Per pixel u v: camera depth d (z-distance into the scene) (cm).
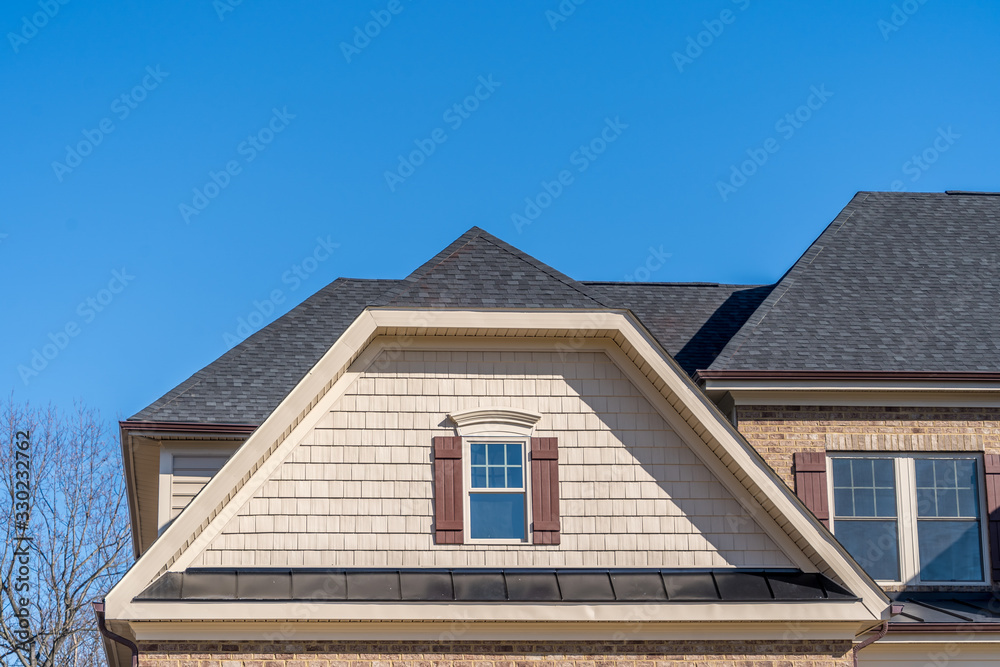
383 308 1513
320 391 1495
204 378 1839
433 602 1410
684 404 1519
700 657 1448
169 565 1416
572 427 1541
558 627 1434
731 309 2247
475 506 1512
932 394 1803
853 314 1945
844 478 1797
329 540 1468
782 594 1455
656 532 1507
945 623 1559
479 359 1556
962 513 1792
